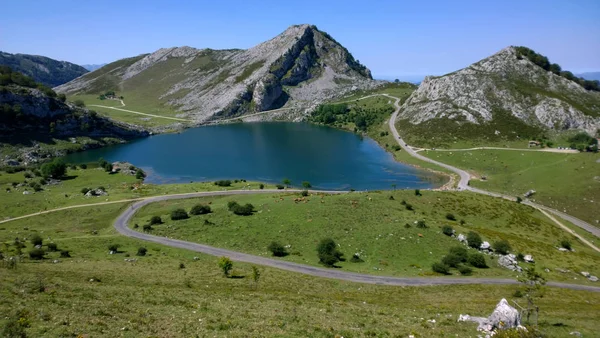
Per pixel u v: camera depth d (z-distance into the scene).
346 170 193.12
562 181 152.00
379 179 177.88
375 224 96.06
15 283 43.38
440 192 136.62
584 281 79.44
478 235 92.81
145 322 33.16
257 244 86.06
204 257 77.81
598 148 195.12
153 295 44.56
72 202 127.19
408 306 53.12
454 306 54.31
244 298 47.72
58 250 77.38
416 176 182.00
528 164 181.38
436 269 75.50
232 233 92.00
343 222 96.75
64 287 44.38
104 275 56.28
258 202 116.25
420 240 88.75
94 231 99.19
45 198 132.50
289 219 99.00
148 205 123.56
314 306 45.75
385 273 73.00
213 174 186.50
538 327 44.34
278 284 61.12
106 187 153.25
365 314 43.59
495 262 83.56
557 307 58.00
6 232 97.25
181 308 39.38
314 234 90.44
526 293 61.06
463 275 74.44
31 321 30.19
